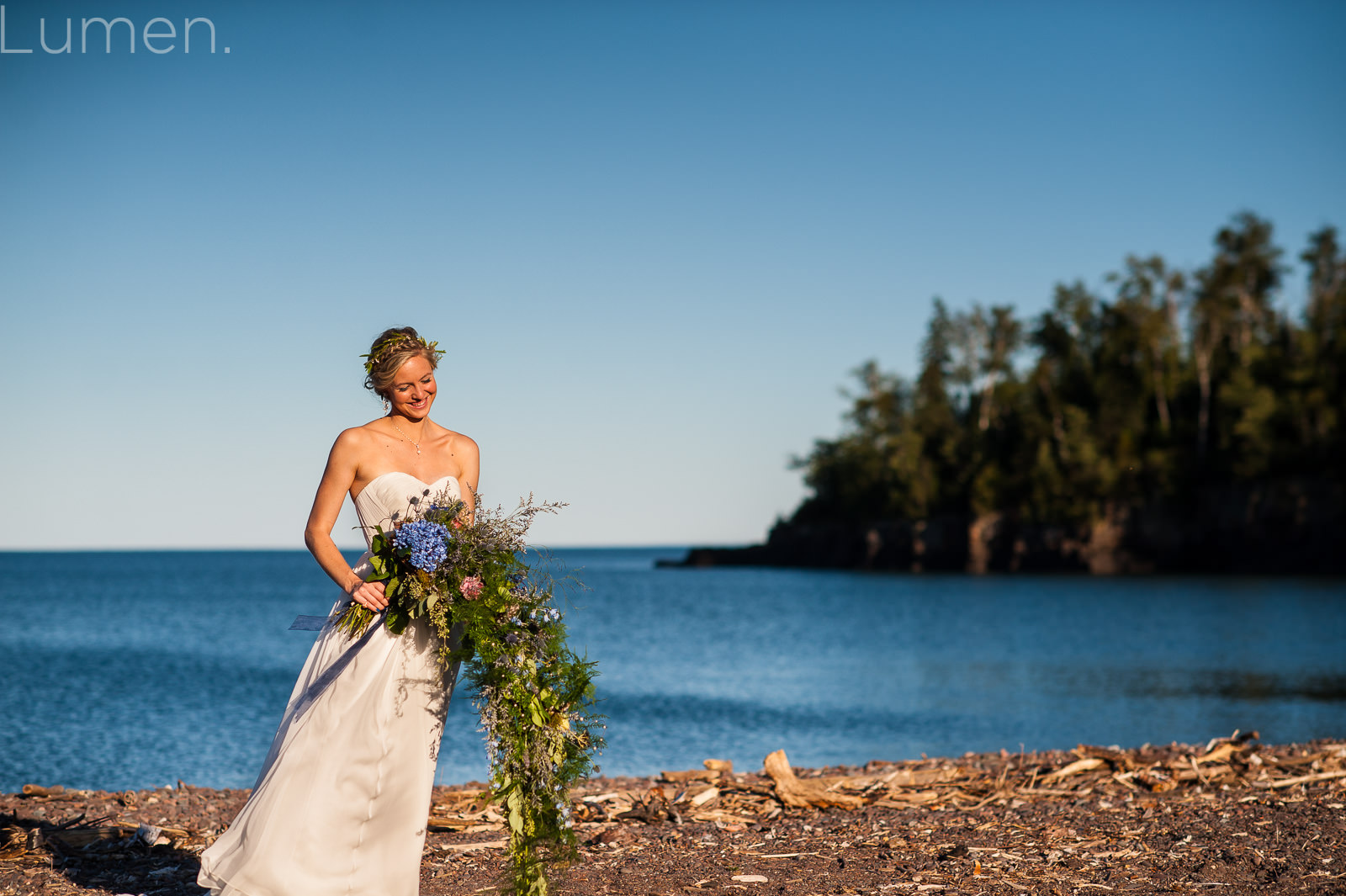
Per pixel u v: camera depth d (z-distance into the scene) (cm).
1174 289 7612
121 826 582
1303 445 6525
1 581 10262
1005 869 491
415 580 384
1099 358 8000
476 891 467
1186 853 511
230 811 636
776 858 519
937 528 8788
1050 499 7750
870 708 1830
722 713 1772
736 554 12412
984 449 8569
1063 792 662
